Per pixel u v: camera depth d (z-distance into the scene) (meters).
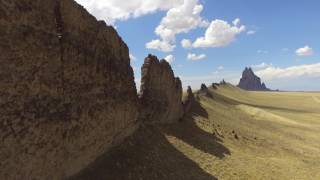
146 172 29.55
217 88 162.25
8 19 17.28
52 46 20.59
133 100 33.88
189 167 35.12
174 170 32.81
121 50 31.25
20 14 18.03
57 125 21.06
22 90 18.25
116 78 29.81
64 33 21.86
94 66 25.67
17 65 17.89
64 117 21.78
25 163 18.56
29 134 18.75
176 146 38.53
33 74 19.02
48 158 20.38
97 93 26.19
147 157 31.77
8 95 17.38
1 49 16.91
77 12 23.33
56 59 20.98
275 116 108.31
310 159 60.06
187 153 38.22
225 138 54.06
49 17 20.42
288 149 64.38
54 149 20.89
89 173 24.73
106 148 28.11
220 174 36.91
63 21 21.80
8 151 17.45
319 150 69.69
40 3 19.56
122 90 31.23
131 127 33.31
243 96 175.88
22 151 18.33
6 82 17.22
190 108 63.09
